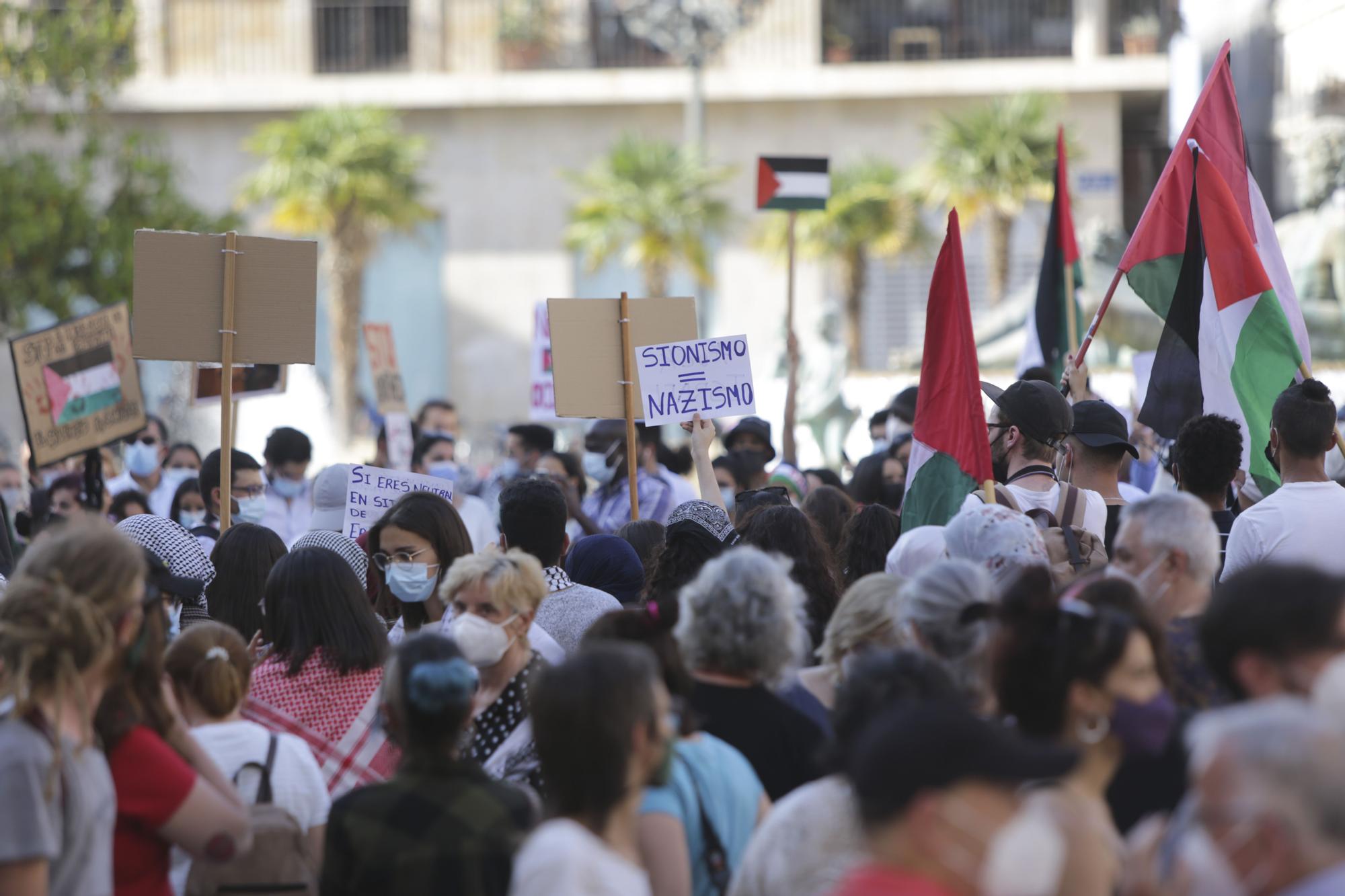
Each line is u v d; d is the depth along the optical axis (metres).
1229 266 14.72
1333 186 43.97
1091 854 5.89
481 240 79.44
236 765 8.66
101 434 19.94
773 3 78.19
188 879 8.36
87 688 7.21
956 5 79.81
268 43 78.81
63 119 59.38
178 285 15.14
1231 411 14.57
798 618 9.78
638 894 6.52
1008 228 69.69
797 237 70.50
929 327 13.79
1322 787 4.81
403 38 80.12
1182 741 7.25
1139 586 8.95
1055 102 71.75
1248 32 46.84
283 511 20.86
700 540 12.36
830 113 78.31
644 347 16.14
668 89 77.50
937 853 5.17
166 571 10.87
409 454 26.17
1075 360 15.33
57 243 59.56
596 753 6.72
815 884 6.80
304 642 10.15
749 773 8.00
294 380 42.19
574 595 12.20
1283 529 11.44
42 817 6.75
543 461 21.44
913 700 6.12
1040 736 7.13
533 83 78.19
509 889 7.42
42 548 7.31
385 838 7.45
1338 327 37.75
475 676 8.57
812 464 40.59
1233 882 4.96
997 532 10.04
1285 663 6.96
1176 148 15.45
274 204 74.75
